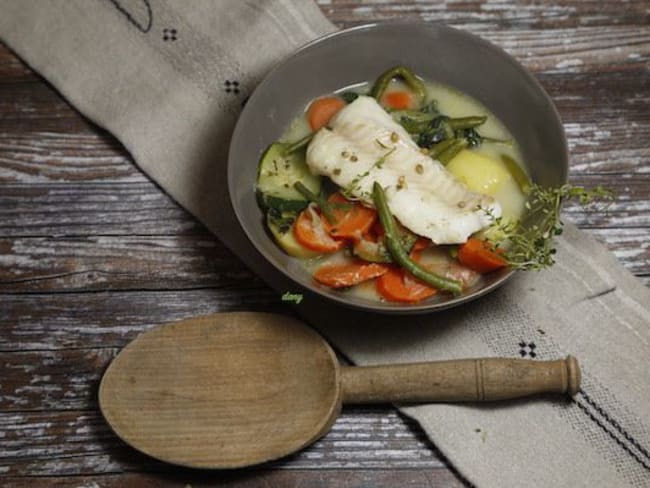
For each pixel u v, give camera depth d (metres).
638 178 0.88
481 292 0.75
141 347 0.80
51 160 0.90
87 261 0.87
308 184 0.81
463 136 0.83
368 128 0.80
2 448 0.82
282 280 0.84
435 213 0.77
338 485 0.80
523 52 0.93
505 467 0.79
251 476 0.80
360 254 0.78
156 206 0.88
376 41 0.84
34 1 0.94
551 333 0.82
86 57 0.92
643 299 0.83
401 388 0.78
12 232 0.88
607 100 0.91
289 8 0.92
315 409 0.78
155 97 0.90
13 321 0.85
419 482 0.80
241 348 0.80
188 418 0.78
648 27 0.94
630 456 0.79
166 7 0.93
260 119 0.83
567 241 0.84
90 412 0.83
